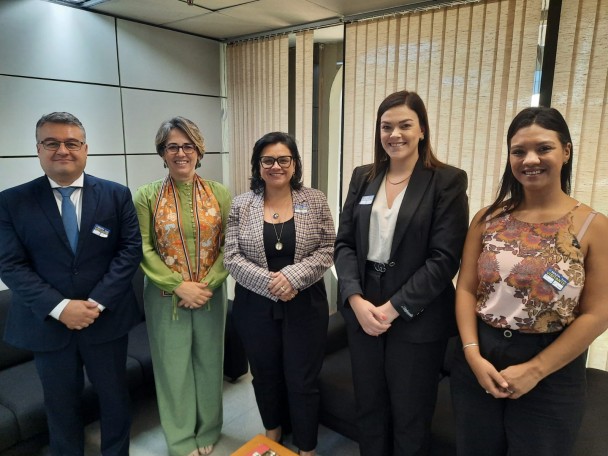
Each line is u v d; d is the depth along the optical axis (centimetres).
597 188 223
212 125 377
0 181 253
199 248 194
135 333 264
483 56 249
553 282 116
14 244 165
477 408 133
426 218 143
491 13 242
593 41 215
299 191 191
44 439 202
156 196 192
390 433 170
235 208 193
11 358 232
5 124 251
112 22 293
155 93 327
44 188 169
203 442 215
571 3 218
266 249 181
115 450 194
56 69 269
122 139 310
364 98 301
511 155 127
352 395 202
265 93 352
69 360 175
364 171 168
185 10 283
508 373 120
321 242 190
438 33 262
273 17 301
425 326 146
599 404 194
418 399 152
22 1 249
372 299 153
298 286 173
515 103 243
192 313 199
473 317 136
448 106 266
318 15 296
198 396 212
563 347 116
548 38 232
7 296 240
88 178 178
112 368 184
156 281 187
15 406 193
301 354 186
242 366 280
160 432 234
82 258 171
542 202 126
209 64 364
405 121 144
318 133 394
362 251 155
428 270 140
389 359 152
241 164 384
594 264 117
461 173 147
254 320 186
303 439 197
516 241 125
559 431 120
